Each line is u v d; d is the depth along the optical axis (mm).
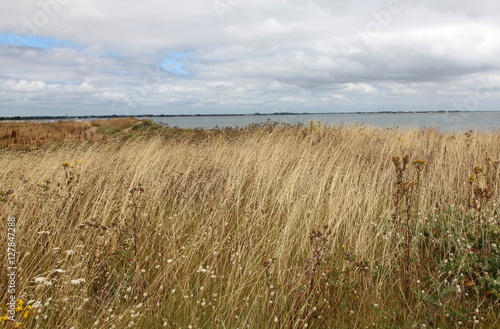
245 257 3730
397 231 3678
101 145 9203
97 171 6500
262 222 4348
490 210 4160
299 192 5305
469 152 7215
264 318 2889
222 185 5688
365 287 3104
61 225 3857
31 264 3297
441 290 3086
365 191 5215
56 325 2639
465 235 3600
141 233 4129
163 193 5641
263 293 3066
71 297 2867
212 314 2844
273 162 6586
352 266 3207
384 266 3400
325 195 4965
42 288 2922
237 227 4309
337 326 2785
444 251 3588
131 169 6523
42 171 6137
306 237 3773
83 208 4613
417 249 3605
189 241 3980
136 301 3008
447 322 2775
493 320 2713
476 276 3111
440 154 6949
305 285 2973
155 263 3668
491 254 3344
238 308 2990
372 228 4234
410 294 3064
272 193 5383
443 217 4211
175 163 7133
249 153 7355
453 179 5496
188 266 3494
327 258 3105
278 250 3535
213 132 11602
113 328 2570
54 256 3461
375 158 7660
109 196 4742
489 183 5348
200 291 3164
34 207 4336
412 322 2758
